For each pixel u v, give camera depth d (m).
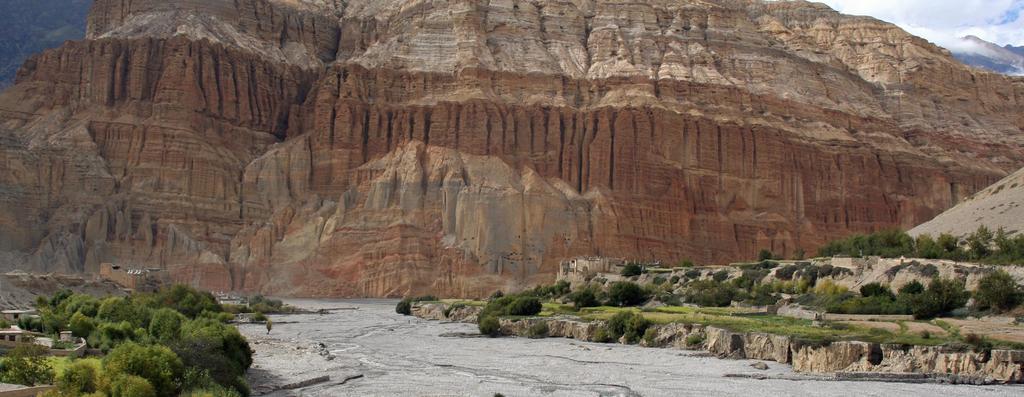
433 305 177.00
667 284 161.38
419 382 88.38
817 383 85.19
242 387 78.69
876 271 129.88
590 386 85.94
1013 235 141.75
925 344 88.31
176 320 101.31
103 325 95.75
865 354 89.88
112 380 66.88
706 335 110.69
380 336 134.38
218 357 79.31
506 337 133.25
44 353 81.31
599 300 158.25
